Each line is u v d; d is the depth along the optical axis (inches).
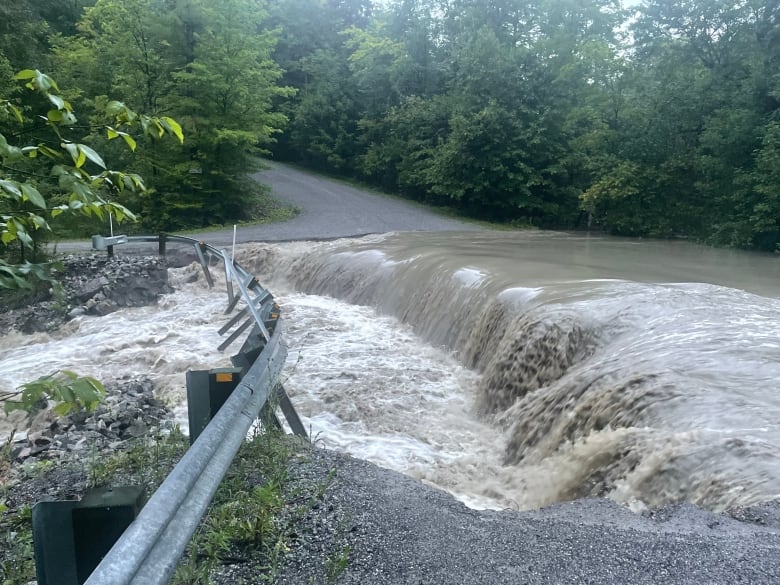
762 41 992.2
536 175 1293.1
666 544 136.9
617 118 1184.8
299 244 881.5
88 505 96.1
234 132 1186.6
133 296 644.7
